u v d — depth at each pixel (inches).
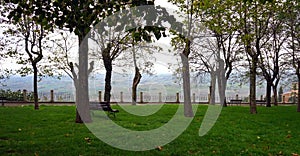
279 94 1537.9
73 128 489.1
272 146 397.7
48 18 243.3
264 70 1102.4
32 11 247.1
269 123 610.5
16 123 540.4
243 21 780.6
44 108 840.3
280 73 1188.5
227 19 765.9
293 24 872.3
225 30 755.4
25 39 852.6
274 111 881.5
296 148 388.8
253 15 776.9
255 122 619.5
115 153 337.7
